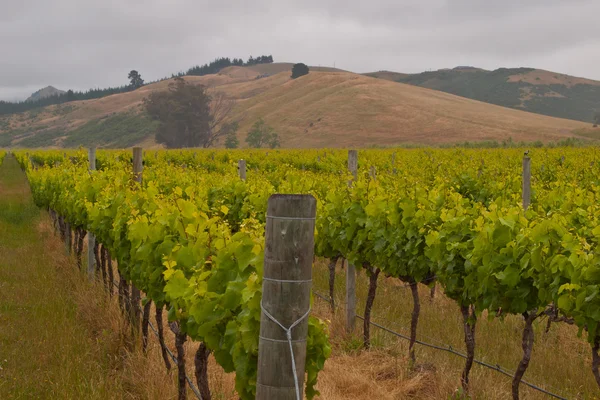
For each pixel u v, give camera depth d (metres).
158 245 6.42
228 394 6.36
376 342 8.53
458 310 10.20
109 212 9.21
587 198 10.28
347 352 8.29
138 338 7.75
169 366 6.92
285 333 3.04
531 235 5.69
